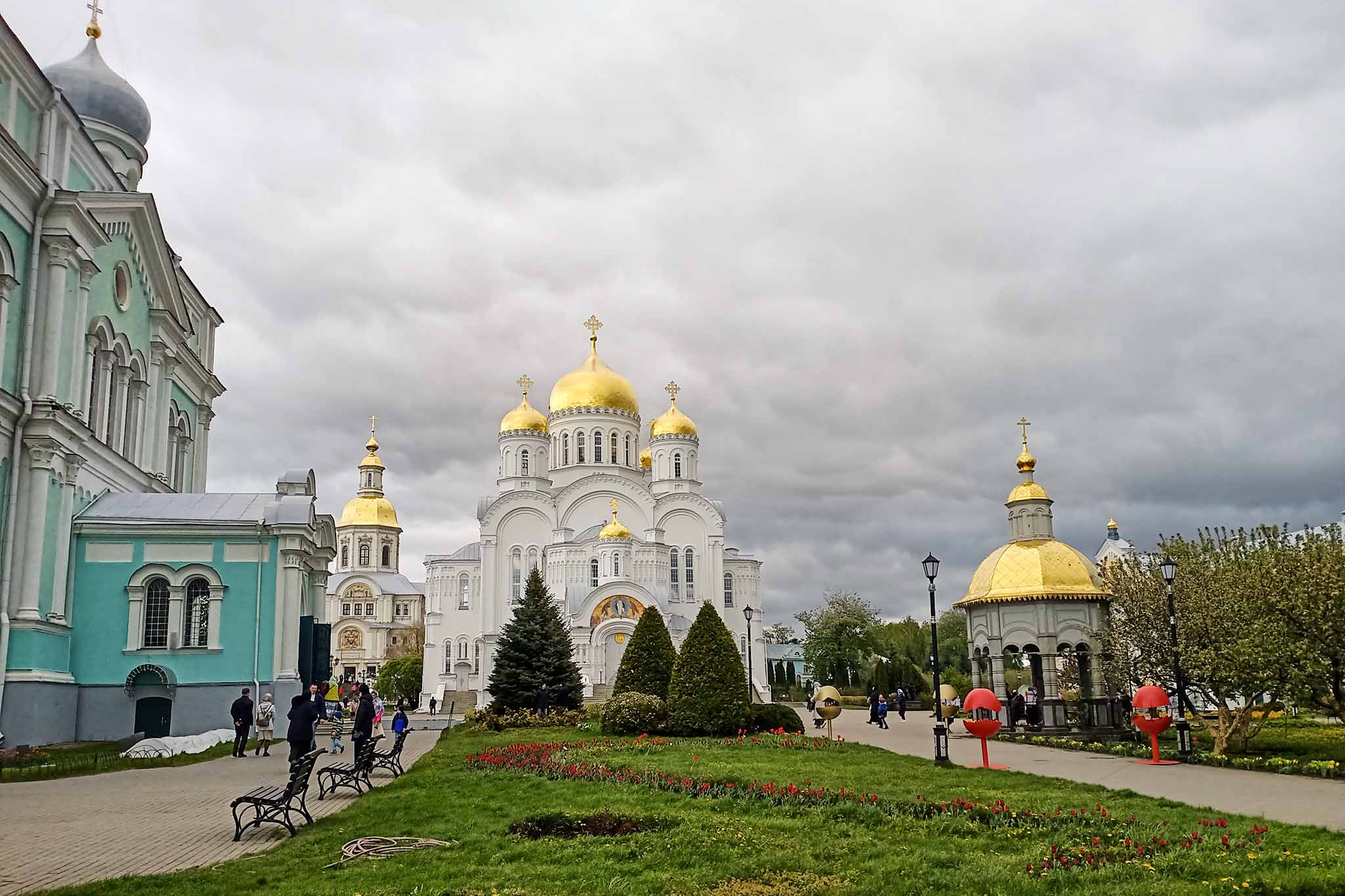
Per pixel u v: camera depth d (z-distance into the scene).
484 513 85.19
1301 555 26.44
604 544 79.38
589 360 94.81
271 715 27.64
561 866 12.00
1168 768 22.59
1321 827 13.95
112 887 11.05
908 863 12.02
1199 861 11.72
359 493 124.00
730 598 88.06
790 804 16.36
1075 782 19.02
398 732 27.67
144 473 39.56
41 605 30.66
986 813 15.05
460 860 12.47
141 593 33.31
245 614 33.91
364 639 114.94
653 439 91.31
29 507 30.38
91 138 40.72
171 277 41.88
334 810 17.22
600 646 74.62
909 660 76.25
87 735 32.06
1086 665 32.59
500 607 83.44
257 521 34.28
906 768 21.72
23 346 31.17
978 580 34.22
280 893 10.80
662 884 11.16
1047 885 10.94
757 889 10.93
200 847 13.79
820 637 84.44
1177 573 29.52
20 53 31.38
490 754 25.34
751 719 32.12
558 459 90.56
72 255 33.06
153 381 41.22
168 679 32.84
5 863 12.62
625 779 19.98
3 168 29.92
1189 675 27.20
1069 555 32.69
